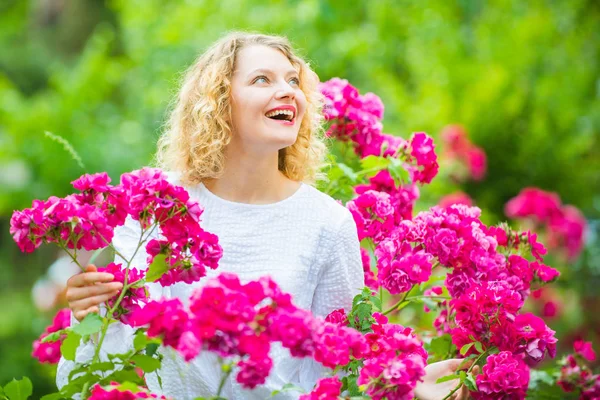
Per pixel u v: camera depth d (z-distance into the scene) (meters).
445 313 3.15
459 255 2.84
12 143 8.53
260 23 7.30
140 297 2.37
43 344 3.19
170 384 2.62
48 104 8.82
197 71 2.83
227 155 2.75
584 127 6.73
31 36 14.25
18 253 12.75
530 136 6.39
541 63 6.80
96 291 2.30
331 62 7.11
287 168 2.98
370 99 3.46
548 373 3.38
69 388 2.24
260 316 2.02
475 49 7.06
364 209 3.03
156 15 8.27
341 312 2.67
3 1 16.62
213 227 2.71
